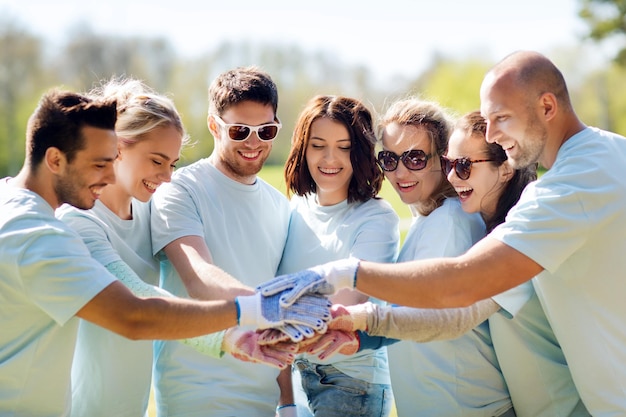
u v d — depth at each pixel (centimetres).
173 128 383
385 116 425
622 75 4397
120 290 330
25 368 332
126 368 389
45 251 322
